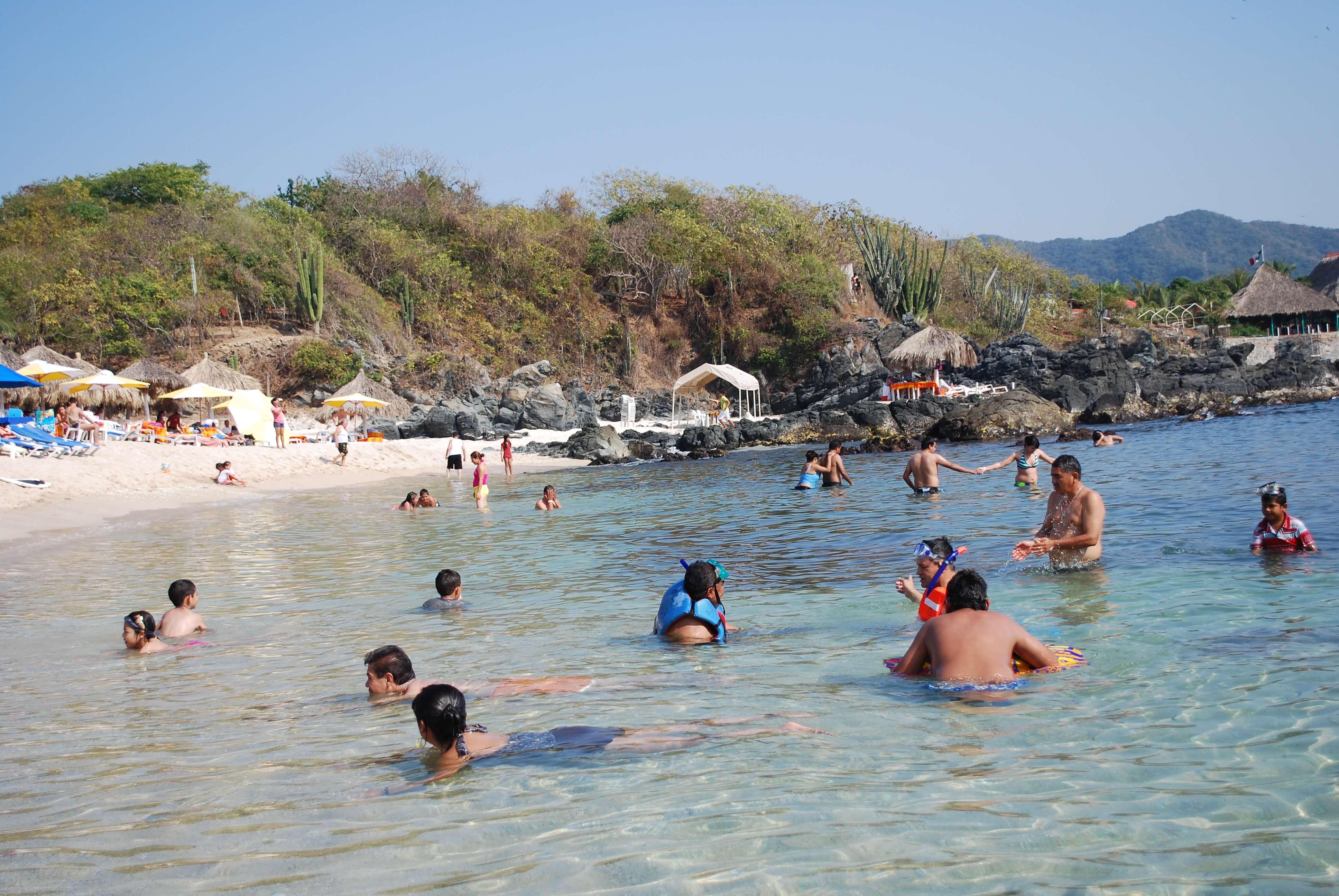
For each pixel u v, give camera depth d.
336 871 3.13
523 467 29.98
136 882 3.11
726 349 53.59
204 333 44.16
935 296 57.53
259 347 43.66
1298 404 35.25
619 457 31.56
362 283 49.84
